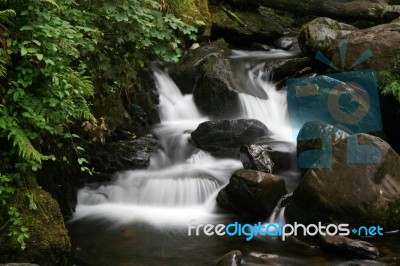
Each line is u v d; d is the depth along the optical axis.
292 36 10.78
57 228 4.14
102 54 5.05
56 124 4.23
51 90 4.00
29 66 3.91
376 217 4.93
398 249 4.64
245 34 10.18
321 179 5.02
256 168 5.94
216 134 6.89
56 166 5.07
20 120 3.93
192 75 8.23
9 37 3.84
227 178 6.10
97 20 4.87
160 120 7.70
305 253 4.54
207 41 9.59
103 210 5.53
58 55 4.02
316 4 10.29
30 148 3.81
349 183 4.99
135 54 5.38
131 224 5.20
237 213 5.48
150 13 5.04
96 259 4.38
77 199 5.58
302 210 5.08
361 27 10.37
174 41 5.19
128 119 6.88
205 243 4.76
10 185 4.05
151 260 4.38
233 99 7.76
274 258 4.43
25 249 3.93
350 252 4.42
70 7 4.58
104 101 5.81
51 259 4.06
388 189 5.05
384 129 7.21
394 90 6.78
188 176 6.08
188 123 7.73
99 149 5.98
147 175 6.09
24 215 4.02
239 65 8.83
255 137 7.04
